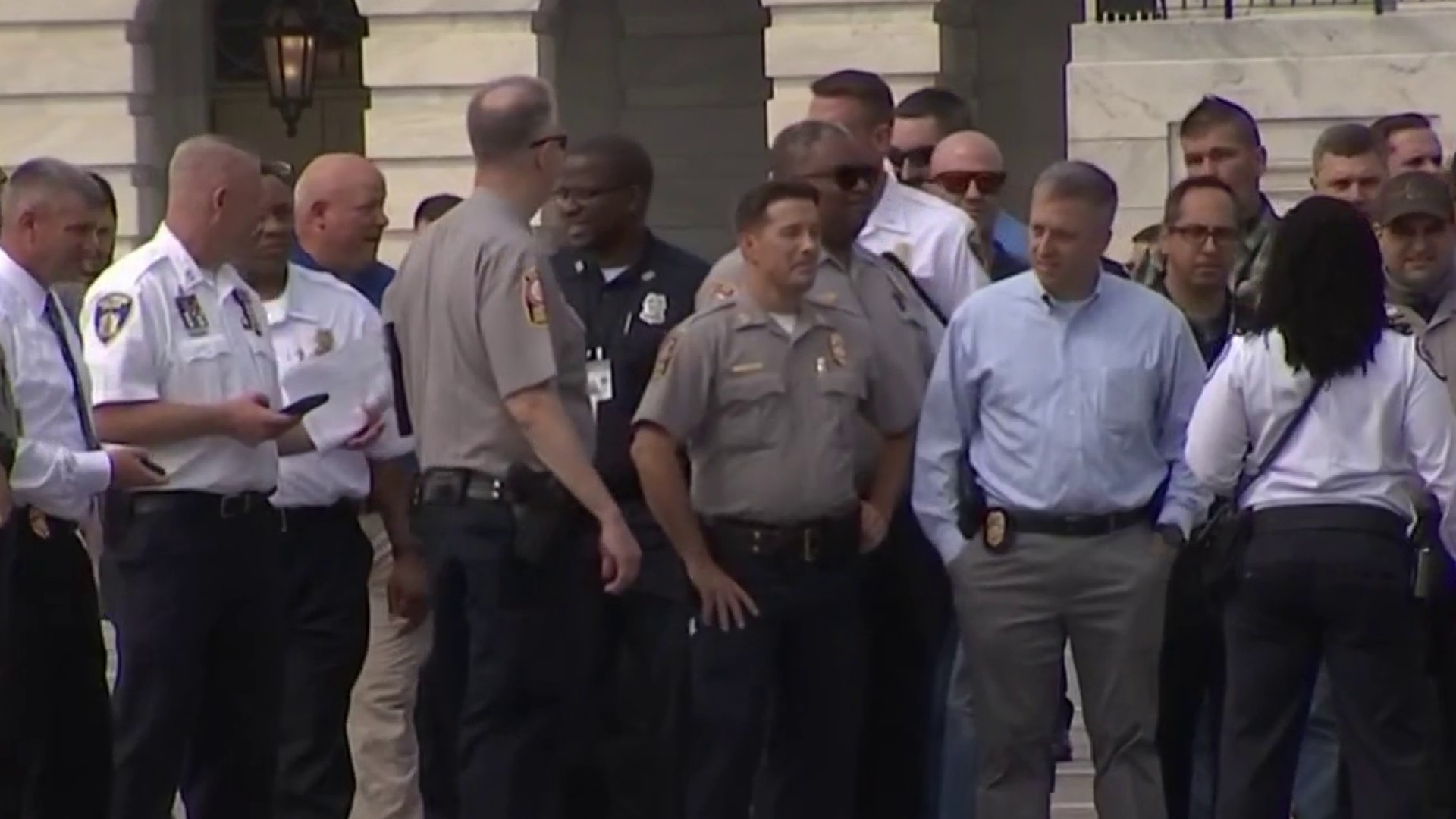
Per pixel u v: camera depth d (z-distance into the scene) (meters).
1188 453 36.03
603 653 38.44
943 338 37.44
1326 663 35.62
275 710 37.53
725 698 36.72
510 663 35.94
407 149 90.94
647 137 97.62
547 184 36.53
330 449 38.81
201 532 36.34
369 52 90.88
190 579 36.28
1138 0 76.56
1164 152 72.31
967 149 42.12
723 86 97.31
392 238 91.31
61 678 35.75
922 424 37.22
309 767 40.00
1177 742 38.66
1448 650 36.44
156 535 36.19
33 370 35.12
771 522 36.59
